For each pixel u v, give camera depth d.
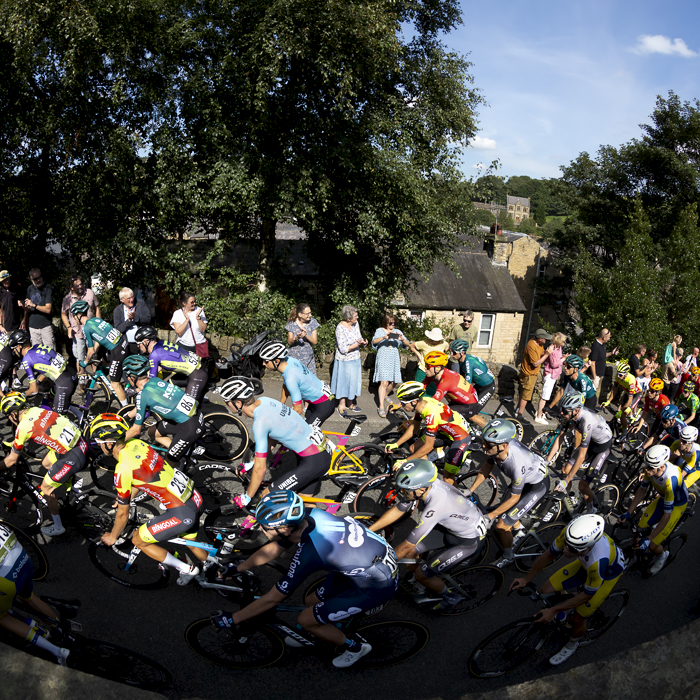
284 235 20.31
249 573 4.20
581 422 5.76
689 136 21.83
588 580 3.87
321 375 10.50
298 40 9.20
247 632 3.66
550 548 4.21
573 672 2.72
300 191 10.02
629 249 15.26
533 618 3.94
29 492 5.08
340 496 5.70
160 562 4.24
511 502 4.93
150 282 11.97
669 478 5.07
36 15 8.90
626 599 4.52
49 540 5.02
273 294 11.69
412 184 10.77
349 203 10.94
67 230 11.16
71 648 3.52
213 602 4.46
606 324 14.95
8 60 9.83
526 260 28.59
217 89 10.28
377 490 5.98
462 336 9.15
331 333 11.59
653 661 2.75
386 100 11.41
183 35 9.86
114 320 7.98
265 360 5.63
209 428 6.50
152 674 3.54
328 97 10.30
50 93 10.34
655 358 10.34
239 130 10.92
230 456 6.61
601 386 11.27
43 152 10.96
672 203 21.92
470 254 26.98
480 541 4.40
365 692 3.76
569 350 15.70
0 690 2.27
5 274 9.48
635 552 5.29
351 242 11.12
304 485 4.86
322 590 3.77
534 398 10.53
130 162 10.47
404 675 3.94
